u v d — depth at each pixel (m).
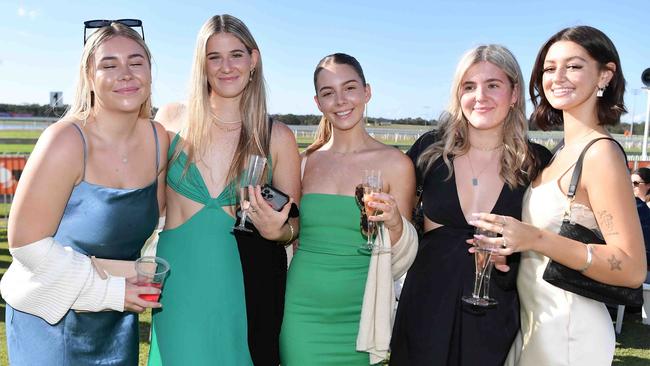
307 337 2.69
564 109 2.34
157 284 2.17
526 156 2.53
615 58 2.26
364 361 2.74
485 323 2.45
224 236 2.55
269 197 2.48
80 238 2.13
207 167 2.62
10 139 23.53
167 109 3.15
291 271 2.82
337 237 2.72
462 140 2.64
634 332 5.48
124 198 2.17
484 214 2.12
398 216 2.48
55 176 2.01
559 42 2.31
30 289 2.03
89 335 2.22
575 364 2.18
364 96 2.83
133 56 2.11
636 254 2.04
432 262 2.57
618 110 2.28
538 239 2.08
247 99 2.67
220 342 2.48
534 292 2.31
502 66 2.49
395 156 2.78
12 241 1.99
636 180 6.48
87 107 2.17
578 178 2.17
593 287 2.12
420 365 2.49
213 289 2.48
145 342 4.70
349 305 2.71
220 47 2.55
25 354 2.18
